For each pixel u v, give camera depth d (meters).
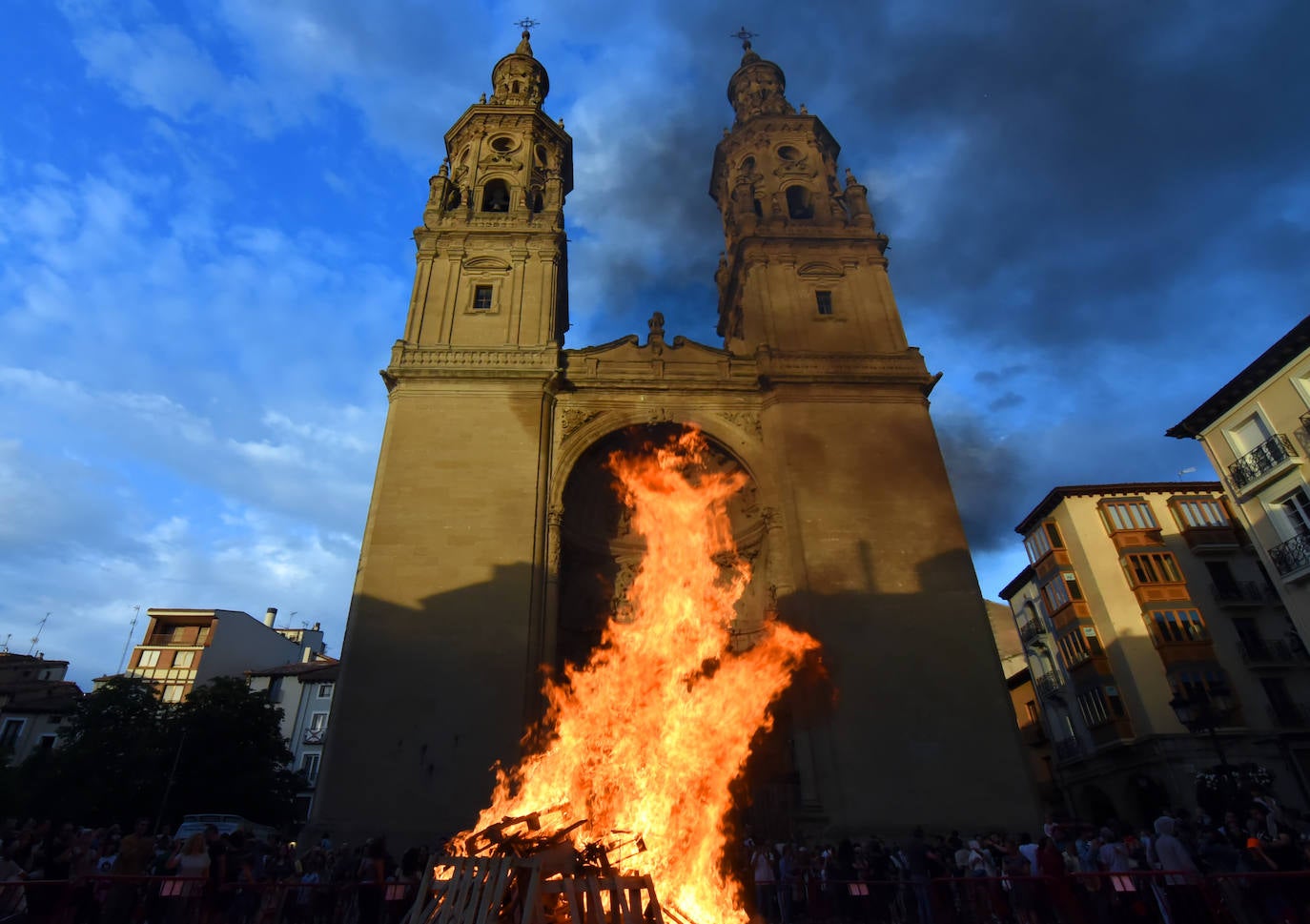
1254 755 33.62
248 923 13.07
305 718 58.56
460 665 23.14
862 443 28.45
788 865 17.27
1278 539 26.23
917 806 22.06
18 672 62.66
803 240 34.41
